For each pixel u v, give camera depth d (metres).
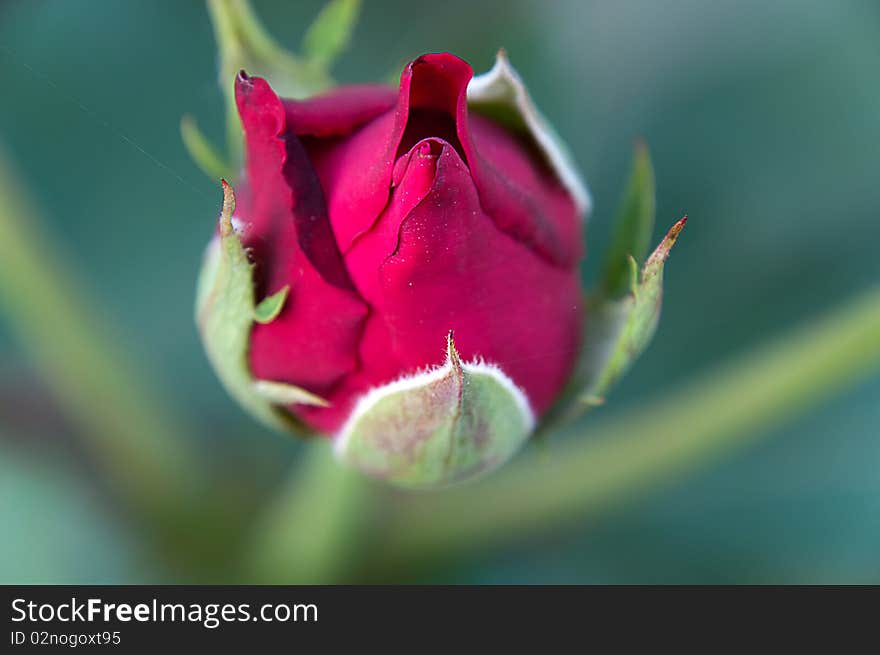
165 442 0.23
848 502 0.23
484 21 0.23
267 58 0.20
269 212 0.18
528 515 0.23
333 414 0.18
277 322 0.18
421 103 0.17
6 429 0.23
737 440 0.22
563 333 0.18
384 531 0.23
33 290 0.23
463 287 0.18
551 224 0.18
